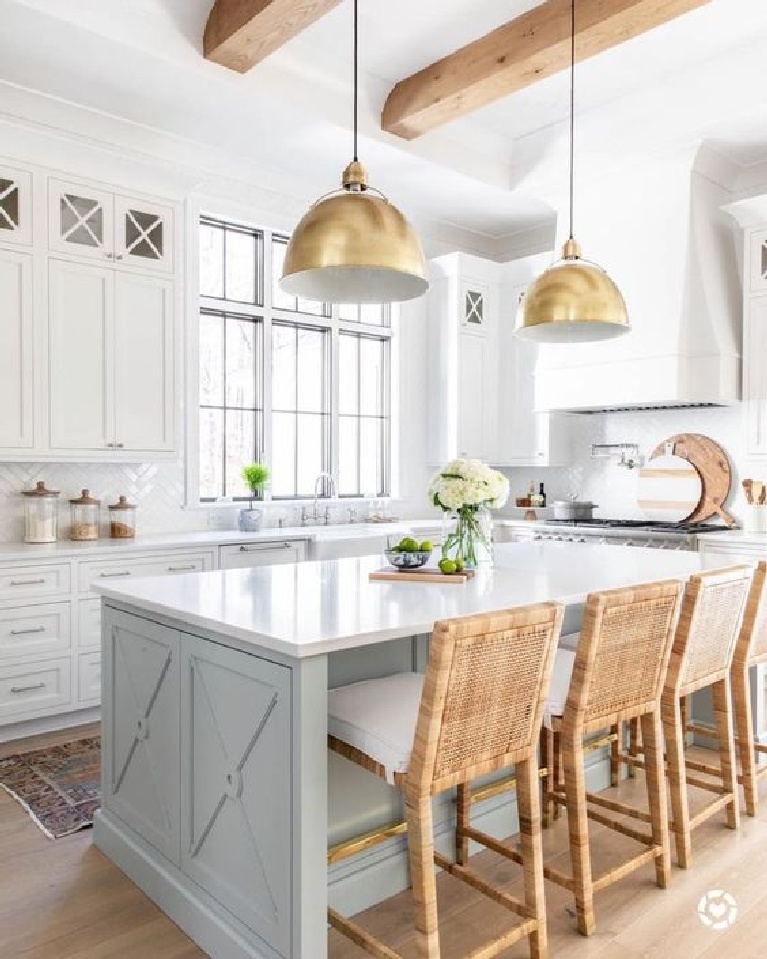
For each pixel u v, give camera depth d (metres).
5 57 3.61
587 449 5.80
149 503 4.58
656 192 4.68
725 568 2.63
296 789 1.79
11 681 3.55
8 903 2.29
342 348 5.75
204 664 2.12
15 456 3.72
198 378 4.78
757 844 2.62
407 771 1.78
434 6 3.64
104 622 2.62
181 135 4.47
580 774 2.10
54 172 3.83
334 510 5.55
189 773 2.18
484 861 2.51
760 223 4.46
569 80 4.40
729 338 4.59
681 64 4.23
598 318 2.74
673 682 2.45
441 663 1.68
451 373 5.82
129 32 3.48
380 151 4.64
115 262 4.06
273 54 3.98
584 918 2.09
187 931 2.15
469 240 6.26
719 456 4.97
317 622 1.96
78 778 3.18
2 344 3.67
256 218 5.04
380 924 2.16
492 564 3.00
